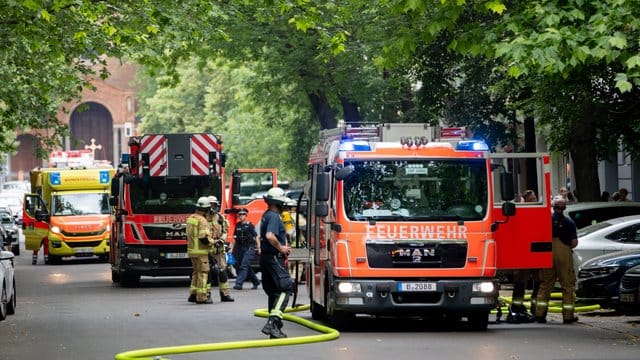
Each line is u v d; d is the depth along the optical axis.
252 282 32.75
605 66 22.00
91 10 24.73
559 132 33.94
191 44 29.31
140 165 32.78
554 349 17.14
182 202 33.06
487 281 19.56
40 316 24.16
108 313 24.67
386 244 19.45
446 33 32.00
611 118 30.19
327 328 19.70
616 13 17.39
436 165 19.78
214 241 27.12
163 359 15.89
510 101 32.50
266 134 74.31
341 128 21.44
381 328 20.81
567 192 36.50
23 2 22.80
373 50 39.91
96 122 139.62
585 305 25.23
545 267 21.00
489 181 19.81
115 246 35.47
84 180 48.34
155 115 99.31
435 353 16.69
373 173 19.72
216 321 22.48
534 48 17.66
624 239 25.95
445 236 19.56
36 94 36.03
